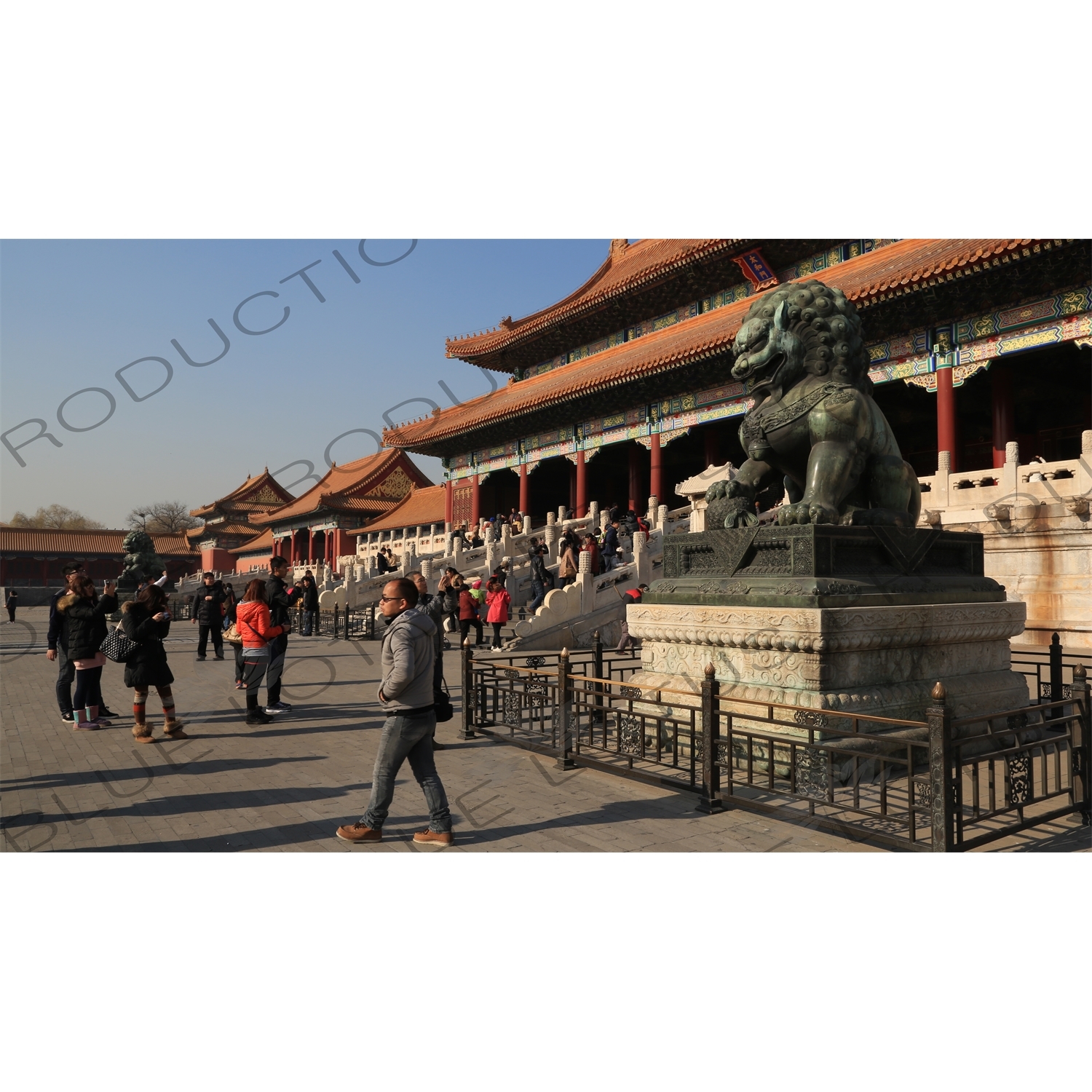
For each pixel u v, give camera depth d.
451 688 14.31
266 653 11.10
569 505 52.12
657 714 8.87
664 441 36.66
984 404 35.75
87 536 58.44
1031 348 24.11
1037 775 8.02
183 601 39.62
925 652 8.28
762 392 9.17
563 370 46.34
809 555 7.85
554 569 26.39
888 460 8.84
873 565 8.31
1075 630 16.52
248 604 11.07
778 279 34.16
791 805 6.75
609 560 24.59
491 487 50.59
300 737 10.15
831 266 32.53
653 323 41.03
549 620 20.03
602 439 39.69
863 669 7.70
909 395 35.62
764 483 9.45
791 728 7.36
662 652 9.25
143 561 24.20
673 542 9.59
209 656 20.75
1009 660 9.20
